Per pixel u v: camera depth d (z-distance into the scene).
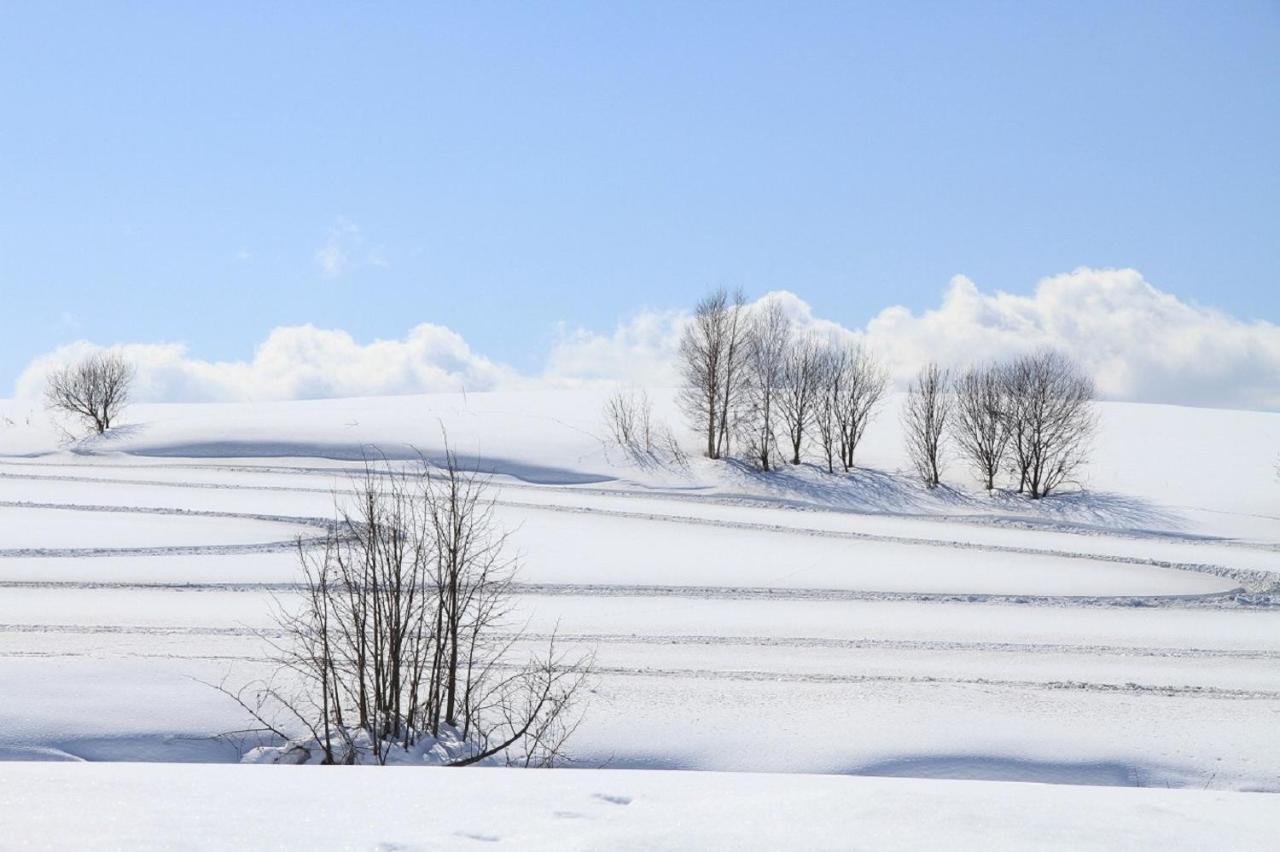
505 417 82.56
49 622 27.69
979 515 63.12
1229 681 24.47
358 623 18.00
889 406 91.94
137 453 72.56
